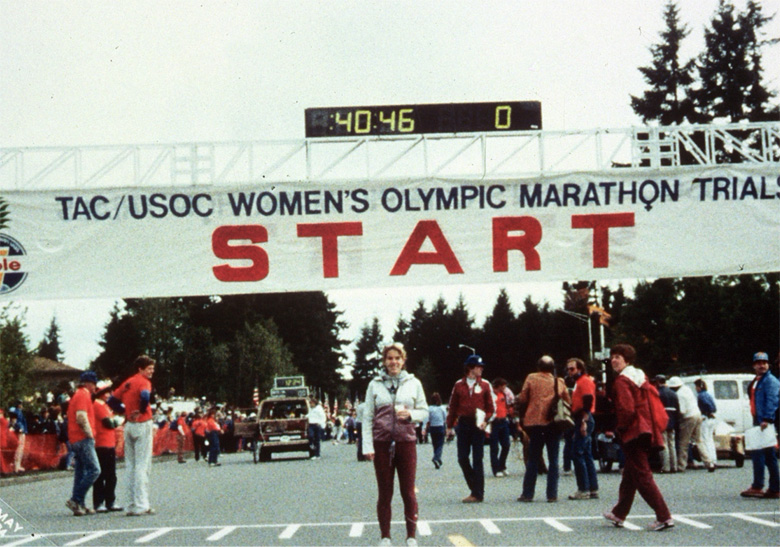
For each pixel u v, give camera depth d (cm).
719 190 2055
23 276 2033
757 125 2069
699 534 1145
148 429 1555
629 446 1196
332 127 2016
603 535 1153
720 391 2698
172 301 7406
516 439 2884
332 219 2016
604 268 2041
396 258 2019
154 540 1209
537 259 2025
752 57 5744
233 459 4297
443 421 2558
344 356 10475
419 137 2014
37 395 3784
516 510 1450
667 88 5869
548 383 1579
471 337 14712
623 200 2042
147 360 1562
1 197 2033
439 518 1370
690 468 2305
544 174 2022
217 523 1390
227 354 7125
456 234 2022
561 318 10025
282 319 9144
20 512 1623
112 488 1628
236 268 2022
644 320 5362
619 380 1201
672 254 2044
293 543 1152
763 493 1551
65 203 2036
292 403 3822
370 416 1069
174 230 2028
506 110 2017
